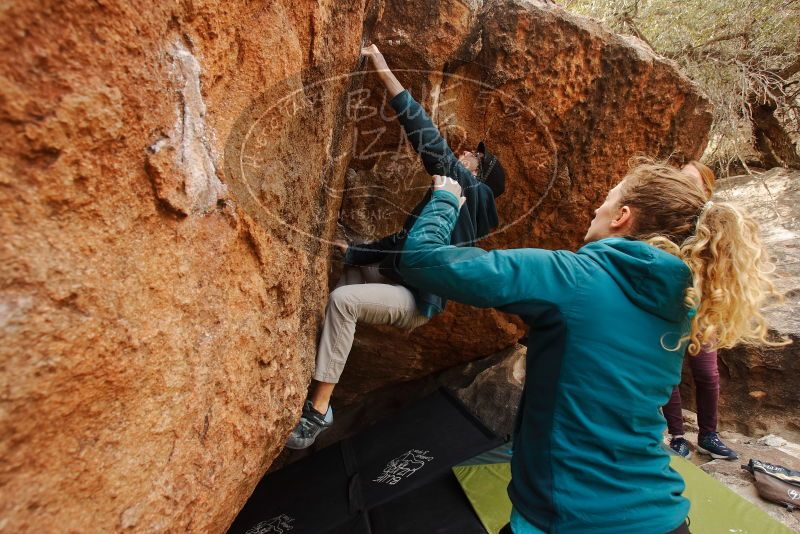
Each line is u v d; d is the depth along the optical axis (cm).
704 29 499
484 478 253
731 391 340
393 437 310
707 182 235
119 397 74
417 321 212
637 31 484
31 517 61
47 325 60
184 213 87
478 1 196
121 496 76
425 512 245
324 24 134
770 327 325
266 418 126
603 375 97
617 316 98
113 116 68
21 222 58
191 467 94
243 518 283
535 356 107
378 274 225
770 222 495
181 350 89
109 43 66
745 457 275
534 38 197
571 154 229
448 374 345
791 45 514
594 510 95
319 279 178
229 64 100
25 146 58
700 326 96
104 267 70
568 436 99
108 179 70
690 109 235
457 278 101
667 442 299
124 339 73
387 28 187
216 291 101
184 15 83
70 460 67
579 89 213
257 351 120
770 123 603
